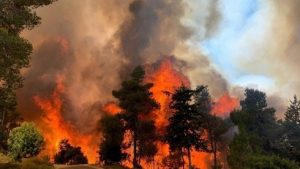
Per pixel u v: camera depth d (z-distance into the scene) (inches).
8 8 891.4
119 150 2481.5
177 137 2370.8
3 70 878.4
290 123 2630.4
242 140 1895.9
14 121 2498.8
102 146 2475.4
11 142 1248.8
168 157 2805.1
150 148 2741.1
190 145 2372.0
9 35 855.7
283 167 1549.0
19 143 1229.7
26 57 911.7
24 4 926.4
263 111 2442.2
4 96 1115.3
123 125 2568.9
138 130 2549.2
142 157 2778.1
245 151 1852.9
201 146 2423.7
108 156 2437.3
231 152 1884.8
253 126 2290.8
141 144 2728.8
